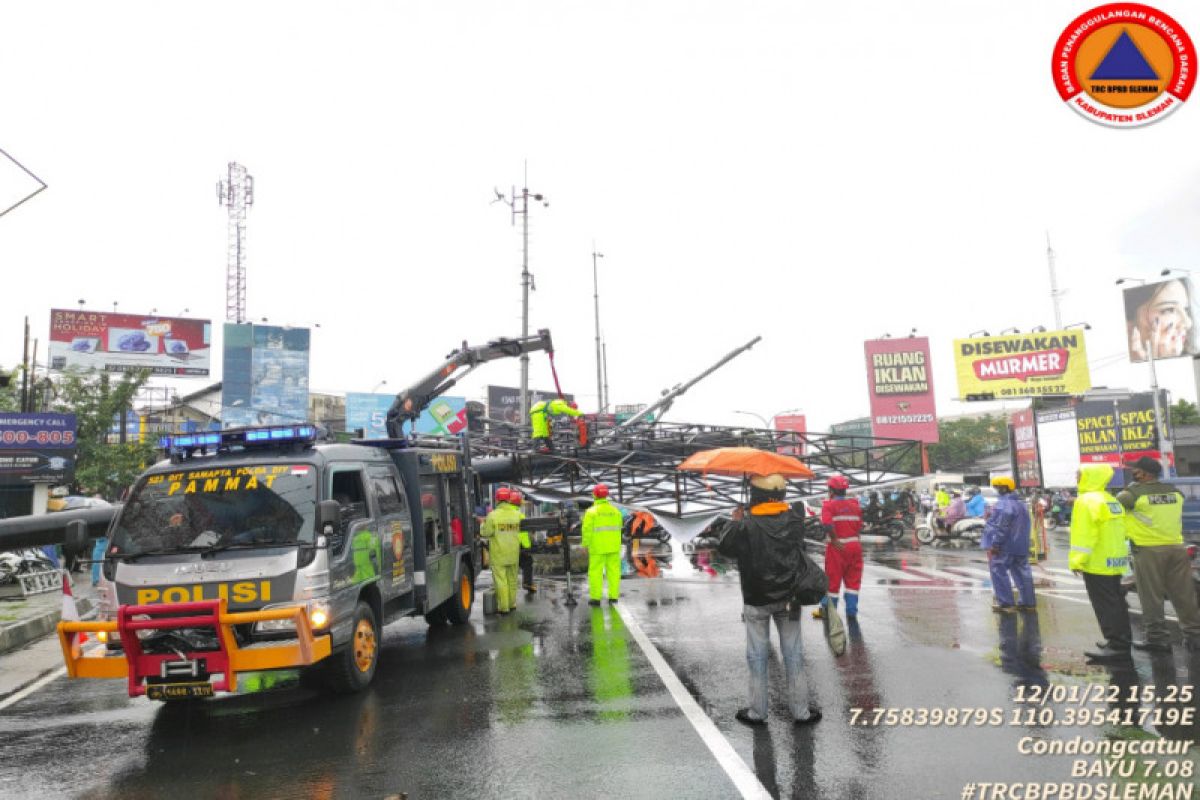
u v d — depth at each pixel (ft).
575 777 15.10
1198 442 131.13
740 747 16.52
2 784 15.98
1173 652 23.73
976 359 164.25
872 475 56.80
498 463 46.73
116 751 17.89
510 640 29.09
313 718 19.79
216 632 18.98
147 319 148.56
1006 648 25.09
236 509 21.13
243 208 178.91
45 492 69.41
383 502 25.81
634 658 25.16
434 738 17.76
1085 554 24.17
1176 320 124.16
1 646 32.27
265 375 146.82
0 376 74.90
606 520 37.24
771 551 17.75
